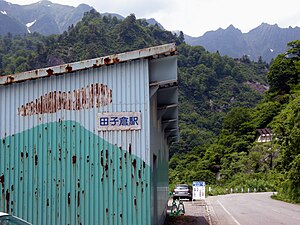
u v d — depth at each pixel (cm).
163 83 1002
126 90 984
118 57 976
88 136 980
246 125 9631
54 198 973
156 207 1227
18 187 982
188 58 17075
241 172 7525
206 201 3644
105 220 960
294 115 3628
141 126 974
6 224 571
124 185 965
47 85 998
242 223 1859
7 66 14150
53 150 983
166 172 2080
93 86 988
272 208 2853
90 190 970
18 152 989
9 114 999
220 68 17012
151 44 16238
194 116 13550
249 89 16425
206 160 8394
